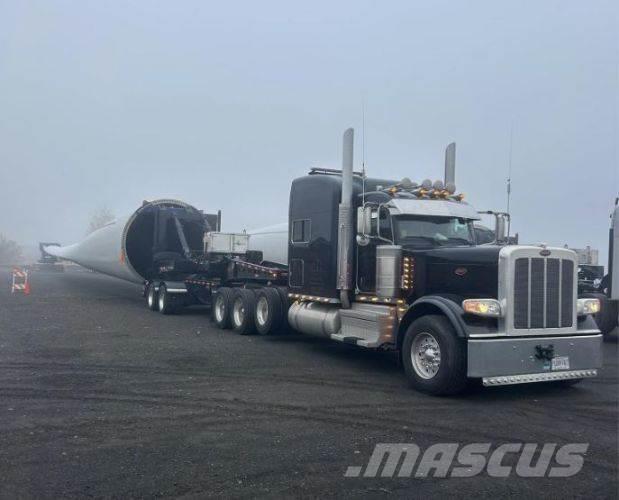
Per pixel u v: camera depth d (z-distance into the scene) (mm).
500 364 7898
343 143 10617
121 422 6703
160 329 14641
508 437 6363
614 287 13344
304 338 13586
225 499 4664
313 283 11547
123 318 16781
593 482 5148
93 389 8242
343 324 10633
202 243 20766
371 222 9844
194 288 18609
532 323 8164
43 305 19828
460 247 8914
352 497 4770
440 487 5008
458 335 7832
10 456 5559
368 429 6578
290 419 6922
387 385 8867
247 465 5406
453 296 8453
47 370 9438
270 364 10328
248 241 17516
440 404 7781
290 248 12391
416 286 9281
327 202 11234
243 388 8453
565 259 8445
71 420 6746
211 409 7305
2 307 18875
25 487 4848
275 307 12961
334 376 9438
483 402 7938
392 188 10203
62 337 12820
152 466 5344
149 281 20828
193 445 5938
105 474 5141
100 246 24594
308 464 5461
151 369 9672
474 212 10352
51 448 5793
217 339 13180
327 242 11148
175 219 20219
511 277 8016
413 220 9891
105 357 10602
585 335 8555
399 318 9438
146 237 21656
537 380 8094
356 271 10516
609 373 10203
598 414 7387
